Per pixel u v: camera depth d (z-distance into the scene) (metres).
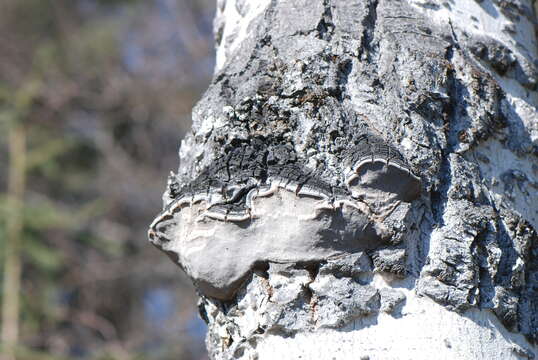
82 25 9.55
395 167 2.48
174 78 8.98
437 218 2.50
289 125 2.52
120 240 7.66
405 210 2.49
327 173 2.50
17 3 9.79
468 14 2.59
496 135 2.55
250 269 2.49
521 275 2.51
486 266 2.49
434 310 2.47
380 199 2.49
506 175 2.54
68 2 9.71
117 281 8.14
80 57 9.09
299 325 2.48
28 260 5.95
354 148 2.50
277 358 2.47
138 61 9.17
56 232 7.46
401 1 2.57
